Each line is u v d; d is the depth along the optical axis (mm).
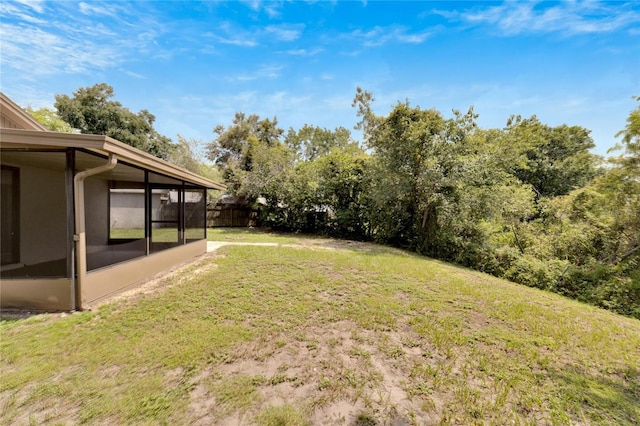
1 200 4535
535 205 9398
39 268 4633
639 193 6684
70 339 2842
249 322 3330
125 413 1901
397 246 10461
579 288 6445
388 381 2322
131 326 3154
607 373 2545
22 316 3352
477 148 9172
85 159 4133
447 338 3086
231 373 2373
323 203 12570
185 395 2092
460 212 9102
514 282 6852
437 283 5191
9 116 4914
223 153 23828
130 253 5227
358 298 4242
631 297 5871
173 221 7664
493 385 2307
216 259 6715
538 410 2037
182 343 2807
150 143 23172
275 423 1859
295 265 6156
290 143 25641
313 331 3170
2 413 1882
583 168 15031
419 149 9055
